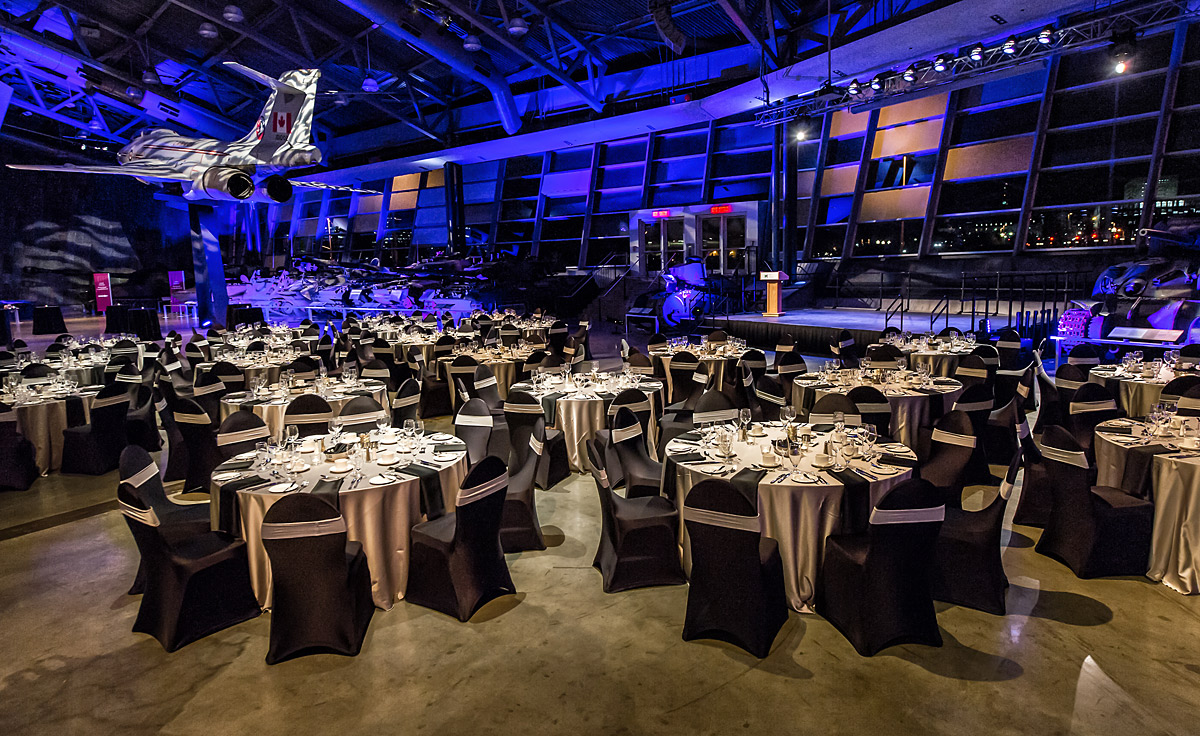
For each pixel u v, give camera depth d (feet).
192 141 31.86
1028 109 45.32
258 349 31.12
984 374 22.84
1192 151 38.99
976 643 10.80
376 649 10.98
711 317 49.78
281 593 10.64
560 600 12.52
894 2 44.86
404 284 66.08
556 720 9.20
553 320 48.32
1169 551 12.50
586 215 69.97
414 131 78.23
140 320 56.13
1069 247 44.27
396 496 12.27
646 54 61.36
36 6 54.44
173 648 11.00
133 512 10.98
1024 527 15.60
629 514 12.97
